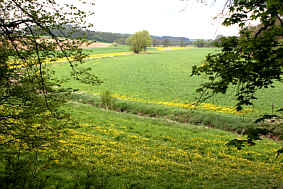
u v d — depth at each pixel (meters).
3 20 5.66
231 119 23.19
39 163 9.61
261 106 29.44
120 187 8.83
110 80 49.91
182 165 12.38
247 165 13.26
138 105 28.75
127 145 14.97
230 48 6.12
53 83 7.47
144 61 80.44
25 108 6.66
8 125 7.07
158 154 13.93
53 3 6.36
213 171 11.95
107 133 17.12
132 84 46.19
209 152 15.17
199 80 50.25
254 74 6.09
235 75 6.16
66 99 7.71
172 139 17.34
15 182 7.94
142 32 117.25
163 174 10.85
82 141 14.23
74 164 10.34
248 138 6.36
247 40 5.45
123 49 133.88
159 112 26.94
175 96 36.62
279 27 5.13
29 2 6.50
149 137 17.69
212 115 24.61
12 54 5.96
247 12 5.98
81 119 20.48
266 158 14.62
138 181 9.65
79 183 8.66
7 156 9.13
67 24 7.17
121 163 11.62
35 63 6.80
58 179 8.67
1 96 6.21
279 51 5.25
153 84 46.31
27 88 6.29
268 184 10.36
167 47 164.12
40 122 6.79
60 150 8.12
